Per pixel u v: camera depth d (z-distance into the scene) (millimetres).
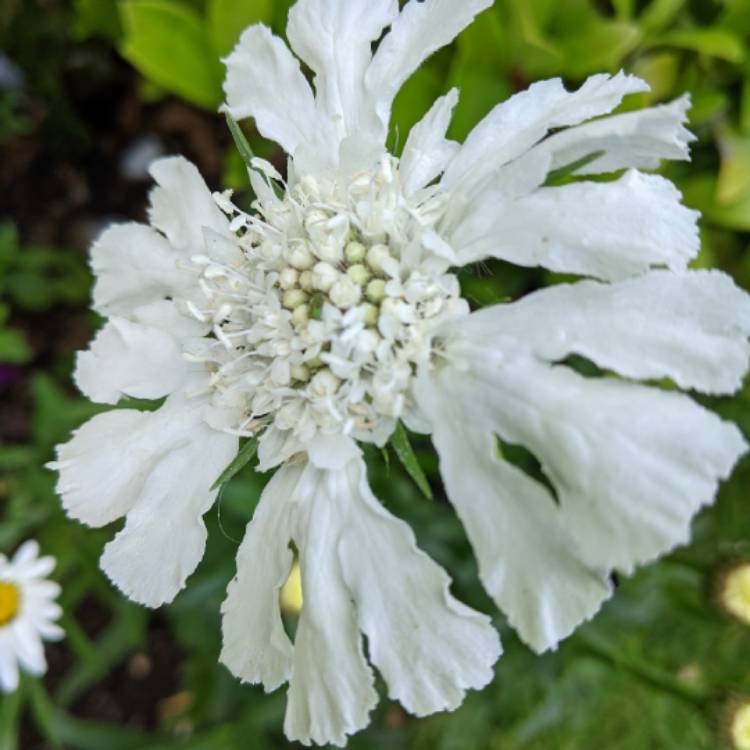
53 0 222
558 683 171
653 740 187
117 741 198
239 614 106
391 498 162
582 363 161
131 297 122
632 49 162
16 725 228
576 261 96
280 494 106
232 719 192
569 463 88
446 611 96
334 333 100
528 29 149
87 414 180
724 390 89
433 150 108
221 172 237
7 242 220
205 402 112
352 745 190
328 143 115
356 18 115
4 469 209
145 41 170
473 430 95
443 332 100
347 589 100
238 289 109
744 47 163
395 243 103
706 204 167
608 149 101
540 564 91
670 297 93
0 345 205
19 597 169
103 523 112
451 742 184
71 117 235
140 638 187
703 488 84
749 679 145
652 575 161
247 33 118
